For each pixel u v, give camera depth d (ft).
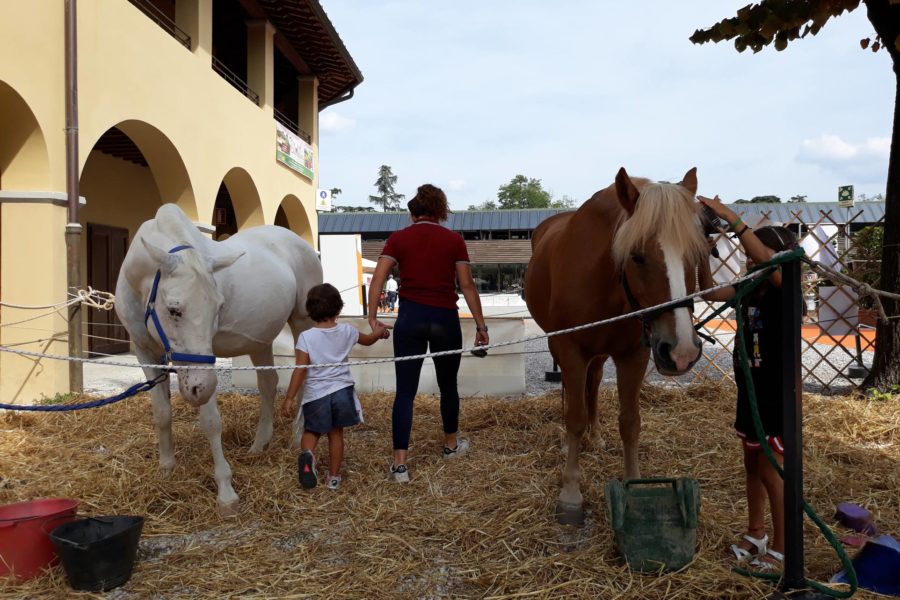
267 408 15.14
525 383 24.20
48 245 21.70
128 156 37.11
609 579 8.86
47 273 21.72
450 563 9.73
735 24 16.78
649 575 8.91
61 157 22.35
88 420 17.83
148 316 11.02
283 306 14.11
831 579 8.77
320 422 12.45
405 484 13.01
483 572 9.39
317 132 52.95
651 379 24.12
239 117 37.47
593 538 10.17
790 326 8.10
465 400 21.27
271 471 13.42
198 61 32.55
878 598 8.20
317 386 12.59
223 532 10.96
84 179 34.53
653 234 8.34
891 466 13.91
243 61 48.11
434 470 13.84
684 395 20.35
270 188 42.57
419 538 10.54
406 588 9.05
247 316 12.84
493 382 22.63
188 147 31.45
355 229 119.55
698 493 9.01
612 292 10.30
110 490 12.35
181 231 11.24
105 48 24.81
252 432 16.43
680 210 8.32
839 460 14.39
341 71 50.75
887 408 17.90
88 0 23.73
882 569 8.48
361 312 48.08
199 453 14.70
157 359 12.74
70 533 9.46
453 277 13.96
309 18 40.65
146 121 27.73
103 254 36.04
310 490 12.64
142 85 27.40
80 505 11.64
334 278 48.24
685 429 16.76
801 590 8.21
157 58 28.58
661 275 8.20
